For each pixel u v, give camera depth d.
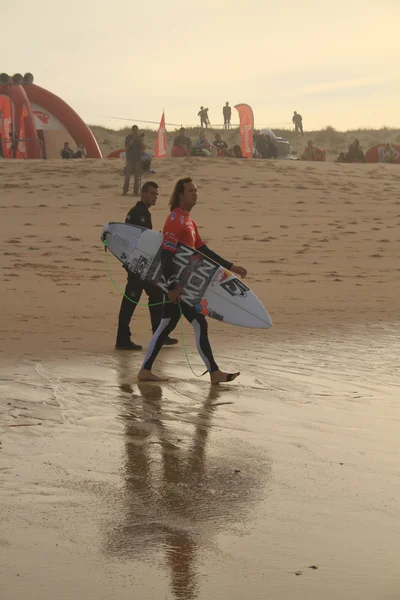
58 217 59.94
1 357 19.69
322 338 23.69
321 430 13.86
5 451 12.39
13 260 42.56
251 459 12.28
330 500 10.52
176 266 18.50
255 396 16.44
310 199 70.81
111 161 90.75
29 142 117.25
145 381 17.89
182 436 13.49
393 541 9.14
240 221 59.62
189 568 8.39
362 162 109.75
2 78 113.25
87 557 8.65
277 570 8.36
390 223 60.59
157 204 66.75
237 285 18.67
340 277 39.53
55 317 26.83
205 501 10.45
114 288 34.84
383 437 13.42
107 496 10.59
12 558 8.59
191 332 25.11
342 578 8.17
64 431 13.60
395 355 21.03
